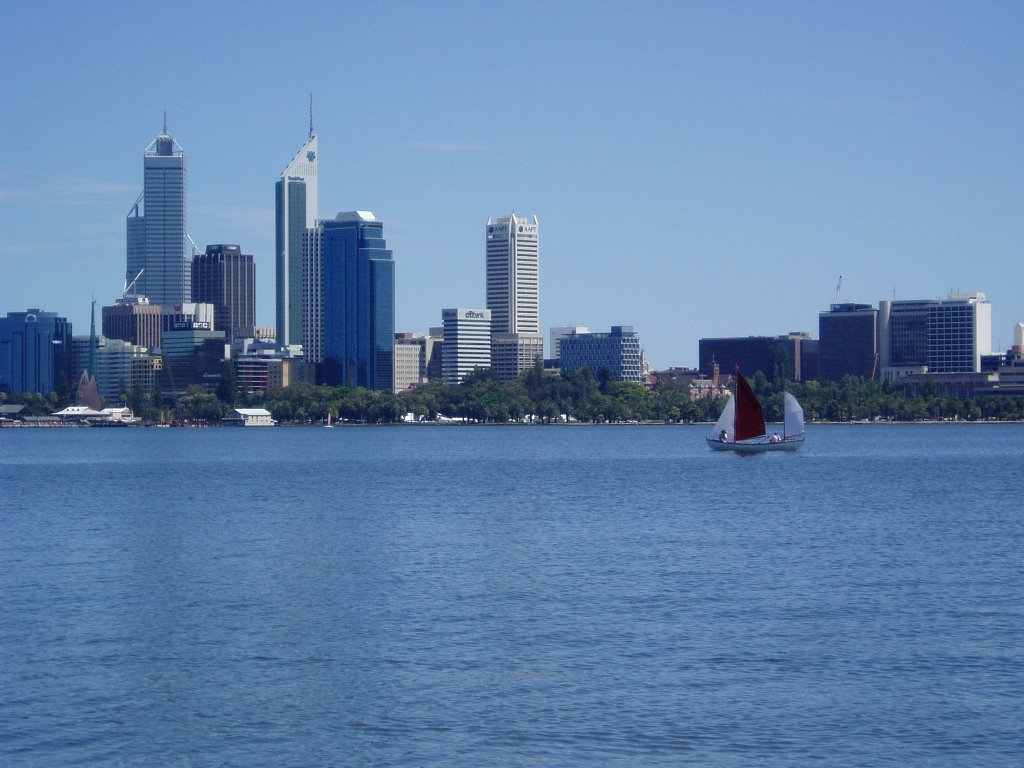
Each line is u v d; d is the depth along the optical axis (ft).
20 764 203.62
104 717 226.38
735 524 521.65
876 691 239.30
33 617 311.27
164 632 292.61
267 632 291.58
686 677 248.93
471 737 214.90
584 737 214.69
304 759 205.67
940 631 288.71
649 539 464.65
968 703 231.50
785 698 234.99
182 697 237.66
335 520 551.18
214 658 266.57
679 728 218.59
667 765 202.08
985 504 623.77
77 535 497.05
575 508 606.96
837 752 207.31
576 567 388.78
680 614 309.63
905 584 353.92
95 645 279.08
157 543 464.24
